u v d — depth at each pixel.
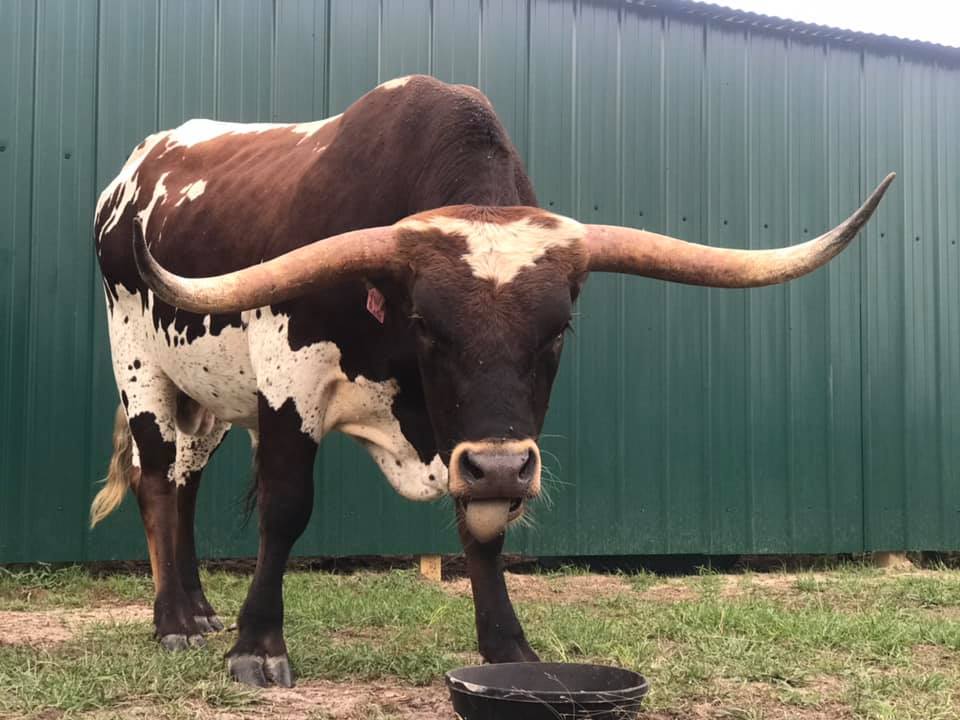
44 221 4.35
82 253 4.39
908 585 4.30
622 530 4.91
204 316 2.87
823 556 5.63
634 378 4.97
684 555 5.24
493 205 2.37
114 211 3.52
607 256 2.16
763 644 2.97
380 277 2.17
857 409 5.36
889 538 5.38
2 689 2.27
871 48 5.49
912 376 5.49
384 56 4.69
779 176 5.30
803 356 5.27
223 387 2.95
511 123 4.84
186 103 4.48
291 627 3.18
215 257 2.92
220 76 4.52
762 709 2.28
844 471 5.32
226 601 3.80
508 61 4.85
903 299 5.49
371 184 2.59
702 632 3.15
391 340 2.45
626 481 4.93
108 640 2.98
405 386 2.51
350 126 2.71
